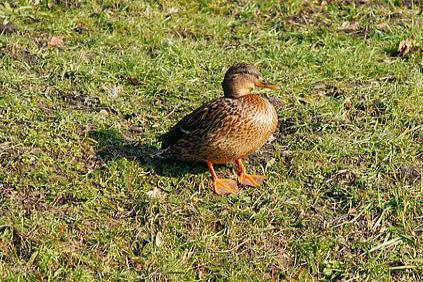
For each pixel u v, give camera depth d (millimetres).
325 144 11844
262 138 10742
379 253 9977
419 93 13312
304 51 15016
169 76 13875
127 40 15430
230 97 10930
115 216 10422
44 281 9469
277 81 14000
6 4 16188
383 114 12758
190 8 17094
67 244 9938
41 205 10500
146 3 17016
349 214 10539
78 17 16188
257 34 16109
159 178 11117
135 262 9844
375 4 17172
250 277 9688
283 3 17156
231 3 17266
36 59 14312
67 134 11930
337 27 16391
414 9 17031
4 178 10844
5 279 9367
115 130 12211
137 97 13344
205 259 9891
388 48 15352
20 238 9891
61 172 11133
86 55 14703
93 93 13305
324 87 13820
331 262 9867
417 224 10375
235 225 10336
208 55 14711
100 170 11227
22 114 12352
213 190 10969
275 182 11125
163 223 10281
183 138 10852
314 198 10820
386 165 11297
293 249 10086
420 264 9836
